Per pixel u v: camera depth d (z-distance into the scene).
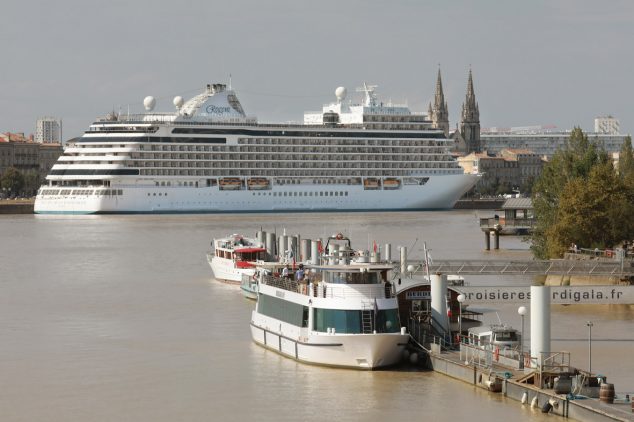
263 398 150.50
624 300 192.50
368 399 148.12
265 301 186.00
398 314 165.75
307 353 166.75
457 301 181.88
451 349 167.00
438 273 185.00
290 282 178.12
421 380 156.50
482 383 151.00
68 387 158.38
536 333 147.88
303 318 169.25
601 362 166.00
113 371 168.12
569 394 137.62
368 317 163.38
